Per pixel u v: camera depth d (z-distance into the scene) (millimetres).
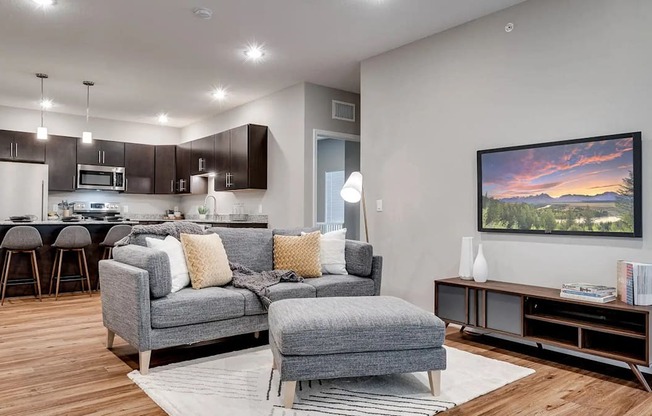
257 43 4465
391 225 4621
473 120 3904
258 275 3555
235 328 3096
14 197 6633
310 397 2443
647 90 2914
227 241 3752
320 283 3545
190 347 3371
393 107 4625
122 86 5934
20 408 2303
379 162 4766
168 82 5750
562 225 3289
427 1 3570
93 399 2418
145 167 8102
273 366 2867
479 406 2373
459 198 4000
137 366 2932
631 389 2631
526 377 2805
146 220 8109
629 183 2961
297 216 5750
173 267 3146
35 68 5219
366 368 2369
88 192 7895
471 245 3719
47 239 5449
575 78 3262
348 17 3869
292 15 3830
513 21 3637
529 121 3518
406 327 2406
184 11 3754
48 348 3316
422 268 4305
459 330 3949
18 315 4379
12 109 7094
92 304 4918
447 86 4117
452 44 4086
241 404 2340
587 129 3191
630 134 2955
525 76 3553
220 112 7422
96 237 5812
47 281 5441
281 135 6062
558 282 3328
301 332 2277
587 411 2330
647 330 2592
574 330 3199
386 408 2316
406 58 4500
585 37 3213
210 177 7734
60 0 3549
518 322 3178
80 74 5438
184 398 2410
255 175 6176
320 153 8734
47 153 7195
